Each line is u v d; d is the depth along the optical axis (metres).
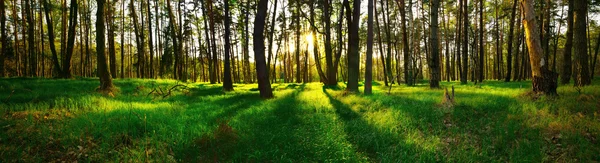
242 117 7.57
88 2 30.67
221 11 29.23
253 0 28.92
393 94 12.28
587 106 7.21
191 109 8.85
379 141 5.48
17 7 30.00
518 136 5.60
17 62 34.31
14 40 34.62
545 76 8.95
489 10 30.42
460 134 5.88
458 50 25.80
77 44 41.56
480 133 5.95
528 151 4.80
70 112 7.64
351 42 13.50
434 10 15.50
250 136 5.80
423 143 5.34
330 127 6.47
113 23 32.34
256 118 7.48
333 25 32.81
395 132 5.95
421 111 7.78
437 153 4.89
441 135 5.90
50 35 21.66
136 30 31.09
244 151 5.05
